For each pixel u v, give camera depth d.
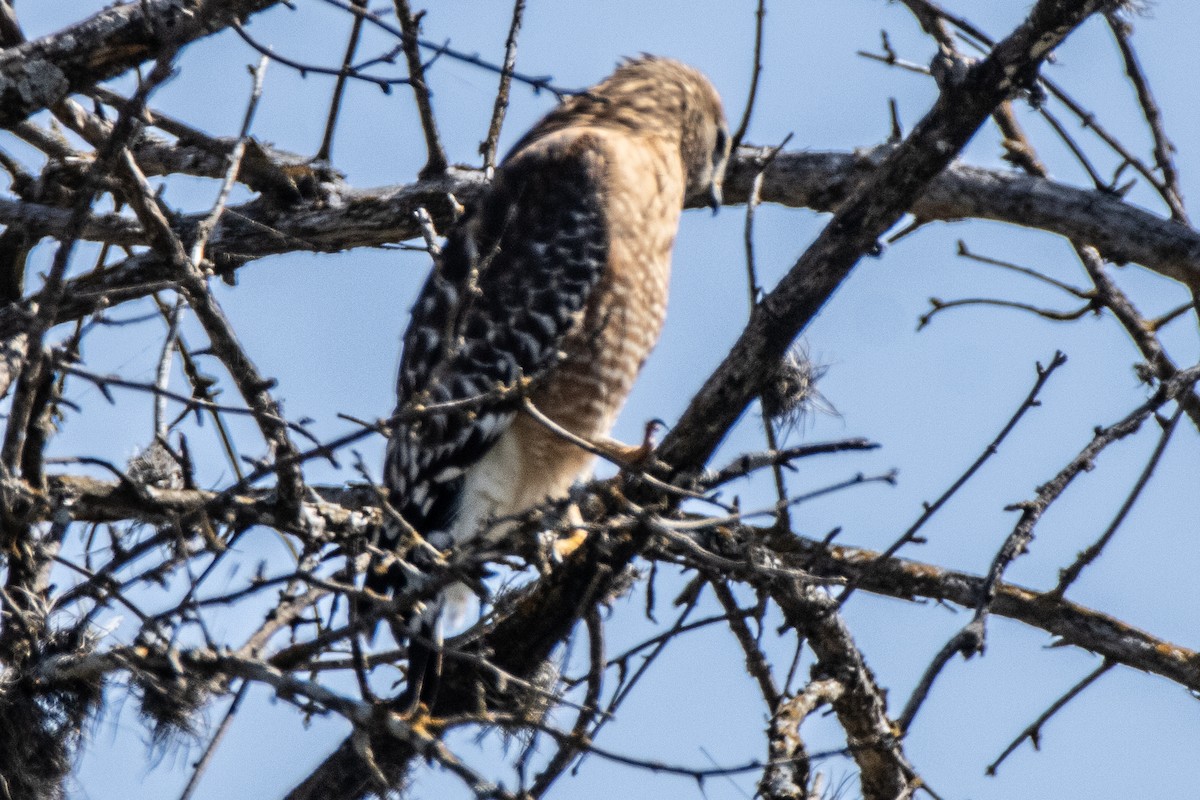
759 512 6.77
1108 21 10.19
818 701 8.76
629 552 8.27
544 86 6.69
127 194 7.29
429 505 9.94
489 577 8.86
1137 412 8.44
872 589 9.81
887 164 7.51
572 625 7.37
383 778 6.67
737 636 8.92
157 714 7.76
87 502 8.75
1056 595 9.60
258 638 7.87
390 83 6.95
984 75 7.27
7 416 7.84
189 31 6.82
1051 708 9.32
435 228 10.88
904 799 8.52
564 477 10.36
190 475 8.77
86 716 8.28
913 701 7.44
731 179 11.02
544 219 10.51
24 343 8.62
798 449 6.99
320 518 8.91
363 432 6.55
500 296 10.29
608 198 10.52
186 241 10.57
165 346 7.55
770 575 7.41
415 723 6.80
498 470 10.12
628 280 10.55
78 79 8.61
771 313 7.75
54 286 6.92
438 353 10.18
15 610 7.96
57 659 7.91
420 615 8.32
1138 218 10.00
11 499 8.00
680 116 11.28
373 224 10.75
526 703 7.61
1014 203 10.11
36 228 10.31
